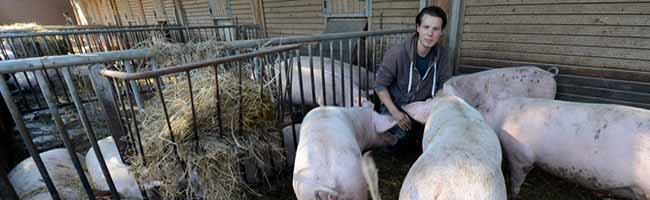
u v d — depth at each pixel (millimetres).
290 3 4379
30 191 1443
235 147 1428
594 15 2029
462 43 2697
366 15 3424
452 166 971
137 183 1385
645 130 1207
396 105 1918
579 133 1364
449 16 2678
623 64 2006
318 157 1225
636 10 1873
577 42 2139
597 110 1368
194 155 1342
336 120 1522
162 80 1455
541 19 2238
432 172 973
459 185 920
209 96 1388
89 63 1214
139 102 1523
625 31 1943
